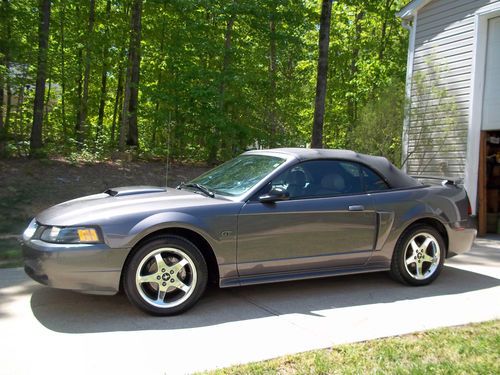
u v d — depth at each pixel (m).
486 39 9.81
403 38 20.86
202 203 4.32
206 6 14.89
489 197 10.16
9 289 4.84
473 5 9.99
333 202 4.73
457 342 3.54
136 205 4.20
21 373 3.01
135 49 16.08
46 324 3.90
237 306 4.46
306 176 4.79
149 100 16.00
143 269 4.09
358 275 5.66
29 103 16.94
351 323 4.02
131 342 3.55
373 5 20.05
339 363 3.15
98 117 21.09
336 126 22.86
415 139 11.05
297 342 3.58
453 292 5.03
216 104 15.44
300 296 4.80
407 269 5.15
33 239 4.05
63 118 18.98
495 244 8.48
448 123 10.41
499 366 3.10
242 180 4.75
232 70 15.55
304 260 4.61
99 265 3.89
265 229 4.42
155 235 4.11
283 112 18.08
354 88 21.14
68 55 17.55
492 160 10.02
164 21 16.69
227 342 3.57
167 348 3.45
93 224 3.92
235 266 4.34
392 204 5.02
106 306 4.37
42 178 11.80
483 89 9.84
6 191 10.60
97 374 3.01
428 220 5.32
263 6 15.62
